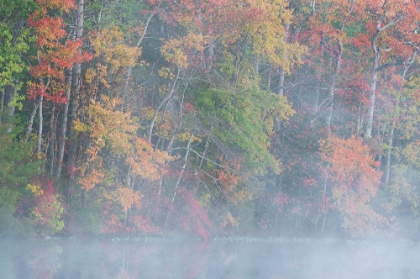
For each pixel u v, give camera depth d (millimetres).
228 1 54625
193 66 55156
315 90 71688
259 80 63906
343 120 72938
